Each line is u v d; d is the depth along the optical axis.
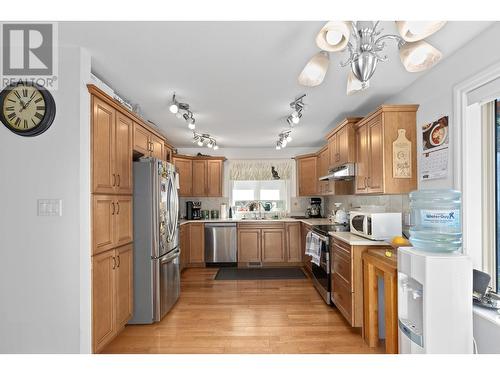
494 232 2.04
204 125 4.22
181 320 3.04
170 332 2.76
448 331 1.60
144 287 2.96
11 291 2.07
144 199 2.96
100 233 2.29
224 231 5.56
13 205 2.08
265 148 6.14
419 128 2.66
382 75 2.57
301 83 1.66
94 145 2.21
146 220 2.96
